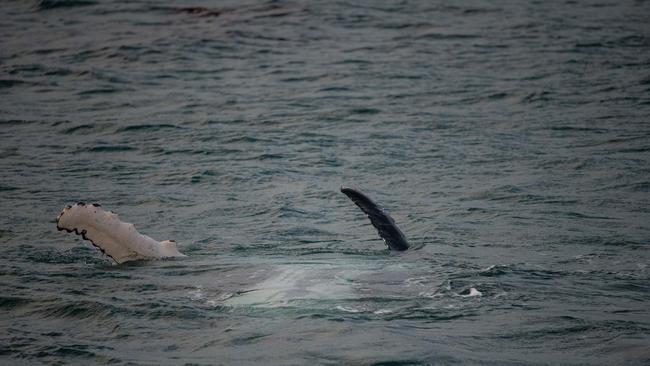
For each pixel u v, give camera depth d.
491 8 135.25
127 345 32.84
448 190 61.66
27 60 103.94
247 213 56.31
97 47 110.12
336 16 128.38
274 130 78.25
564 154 70.38
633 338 32.91
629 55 106.81
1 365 31.02
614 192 60.53
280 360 30.58
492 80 95.94
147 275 41.81
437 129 78.56
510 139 75.06
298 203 58.66
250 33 118.38
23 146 72.50
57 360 31.48
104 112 83.50
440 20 127.06
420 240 49.78
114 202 58.50
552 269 43.22
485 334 33.28
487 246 48.38
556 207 57.16
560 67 101.25
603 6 137.25
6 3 135.38
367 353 30.80
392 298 37.12
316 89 92.88
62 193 60.12
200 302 37.44
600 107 85.06
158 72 99.69
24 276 42.12
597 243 49.09
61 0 134.62
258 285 39.12
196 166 67.62
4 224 52.47
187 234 51.59
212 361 30.80
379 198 59.91
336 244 49.22
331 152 71.81
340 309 35.66
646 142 73.50
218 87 93.69
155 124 79.44
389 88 93.06
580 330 33.91
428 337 32.62
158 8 132.38
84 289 39.91
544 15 130.25
